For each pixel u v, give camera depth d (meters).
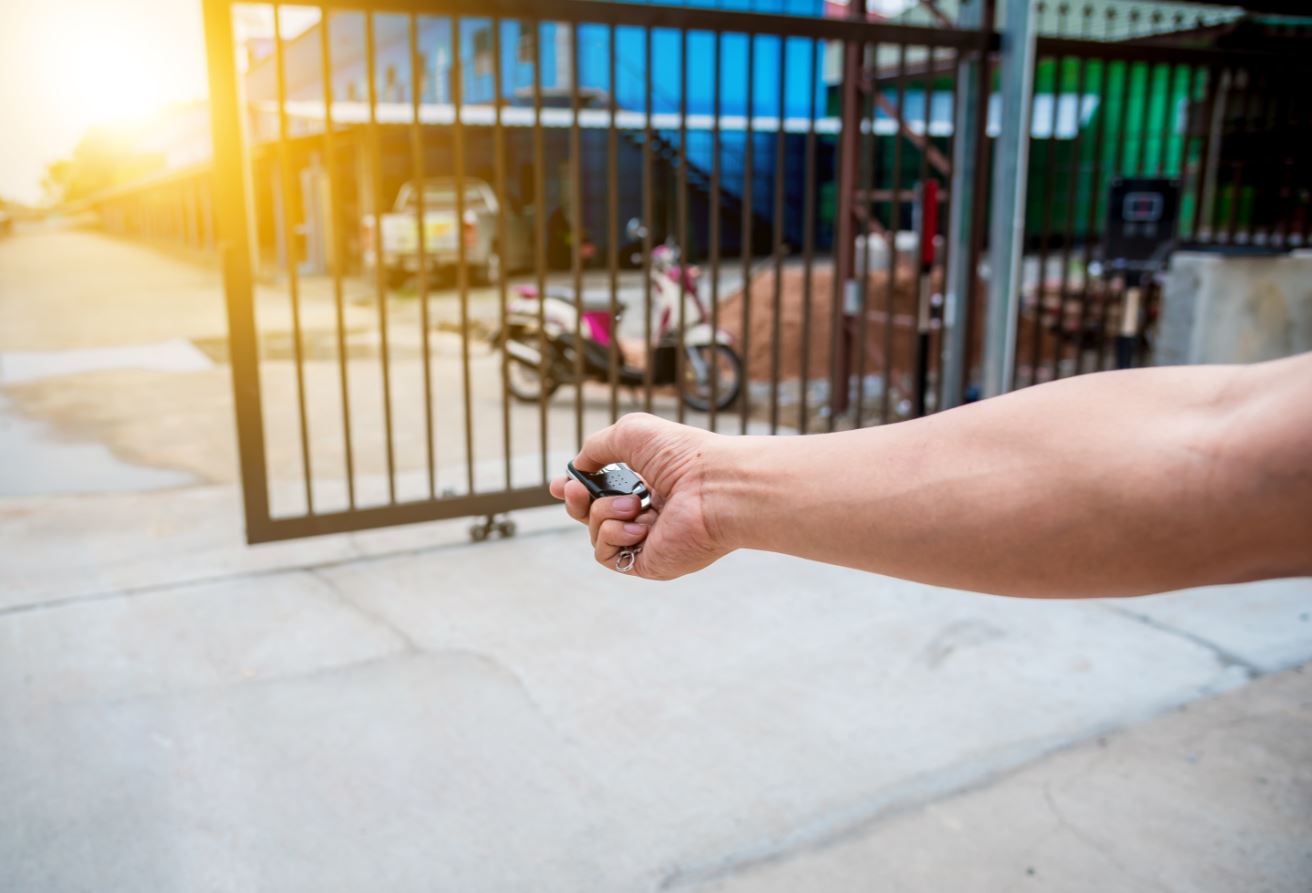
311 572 3.37
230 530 3.80
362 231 16.62
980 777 2.17
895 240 4.39
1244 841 1.95
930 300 4.48
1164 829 1.99
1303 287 5.65
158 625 2.94
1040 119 13.91
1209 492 0.49
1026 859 1.90
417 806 2.08
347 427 3.38
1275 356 5.70
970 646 2.80
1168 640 2.84
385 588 3.23
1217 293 5.42
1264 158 5.43
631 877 1.86
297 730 2.37
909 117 16.25
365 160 18.16
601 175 19.48
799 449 0.71
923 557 0.59
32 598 3.13
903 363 7.30
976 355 7.43
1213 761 2.22
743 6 19.88
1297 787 2.12
